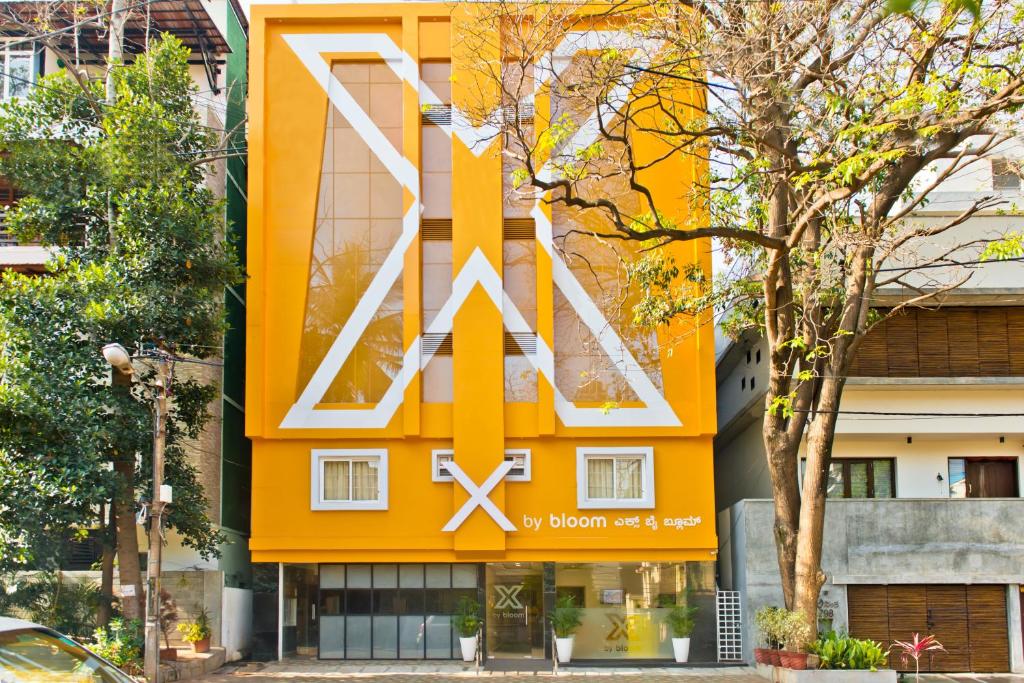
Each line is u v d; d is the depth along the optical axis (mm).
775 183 17969
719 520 28109
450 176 25938
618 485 25156
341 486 25219
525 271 25641
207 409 25594
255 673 22953
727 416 30312
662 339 25312
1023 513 24828
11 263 25969
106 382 23781
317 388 25250
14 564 21922
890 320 25750
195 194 22328
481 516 24750
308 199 25734
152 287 20891
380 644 25297
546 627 24938
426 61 26047
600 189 25516
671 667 24328
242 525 28328
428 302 25641
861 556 24562
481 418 24891
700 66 18578
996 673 24406
